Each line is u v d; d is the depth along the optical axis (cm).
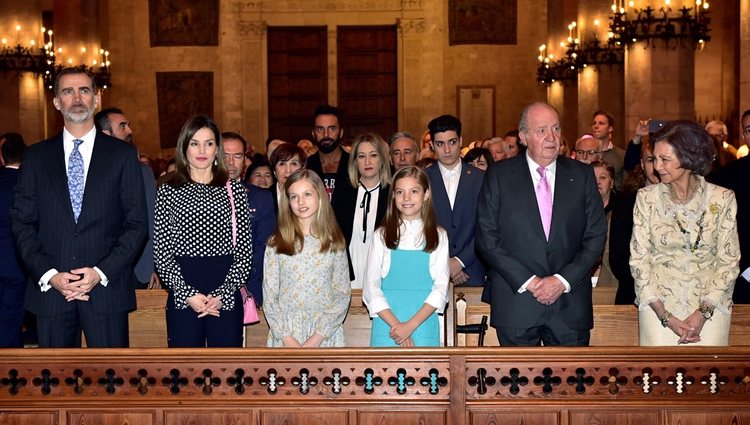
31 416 583
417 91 2916
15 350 577
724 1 2386
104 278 654
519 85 2925
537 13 2922
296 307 670
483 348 575
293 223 673
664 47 1712
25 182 667
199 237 666
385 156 827
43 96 2111
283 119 2977
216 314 662
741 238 770
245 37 2953
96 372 582
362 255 817
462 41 2923
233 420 581
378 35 2961
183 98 2981
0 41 2045
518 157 680
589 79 2238
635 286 652
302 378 585
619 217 729
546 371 579
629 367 577
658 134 640
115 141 680
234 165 821
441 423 580
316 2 2950
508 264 650
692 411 575
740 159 782
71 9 2592
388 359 578
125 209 675
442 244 690
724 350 568
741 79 1479
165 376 582
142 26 2989
